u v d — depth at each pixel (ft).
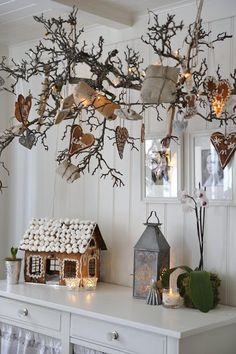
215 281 8.76
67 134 11.59
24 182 12.55
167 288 8.86
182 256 9.58
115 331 7.98
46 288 10.02
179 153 9.62
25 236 10.74
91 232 10.14
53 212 11.87
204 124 9.34
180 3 9.67
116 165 10.70
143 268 9.17
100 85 7.96
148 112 10.19
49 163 12.00
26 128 8.34
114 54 7.84
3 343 9.82
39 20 8.13
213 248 9.17
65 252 10.09
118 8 10.06
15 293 9.53
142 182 10.18
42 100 8.39
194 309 8.53
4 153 12.85
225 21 9.15
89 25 11.09
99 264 10.60
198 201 9.02
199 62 9.44
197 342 7.57
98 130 11.07
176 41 9.82
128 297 9.30
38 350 9.24
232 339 8.14
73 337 8.57
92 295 9.44
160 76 6.62
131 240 10.38
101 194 10.96
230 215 9.00
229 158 8.92
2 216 12.78
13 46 12.75
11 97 12.77
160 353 7.43
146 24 10.27
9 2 9.97
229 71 9.05
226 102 8.04
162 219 9.91
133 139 9.48
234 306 8.86
